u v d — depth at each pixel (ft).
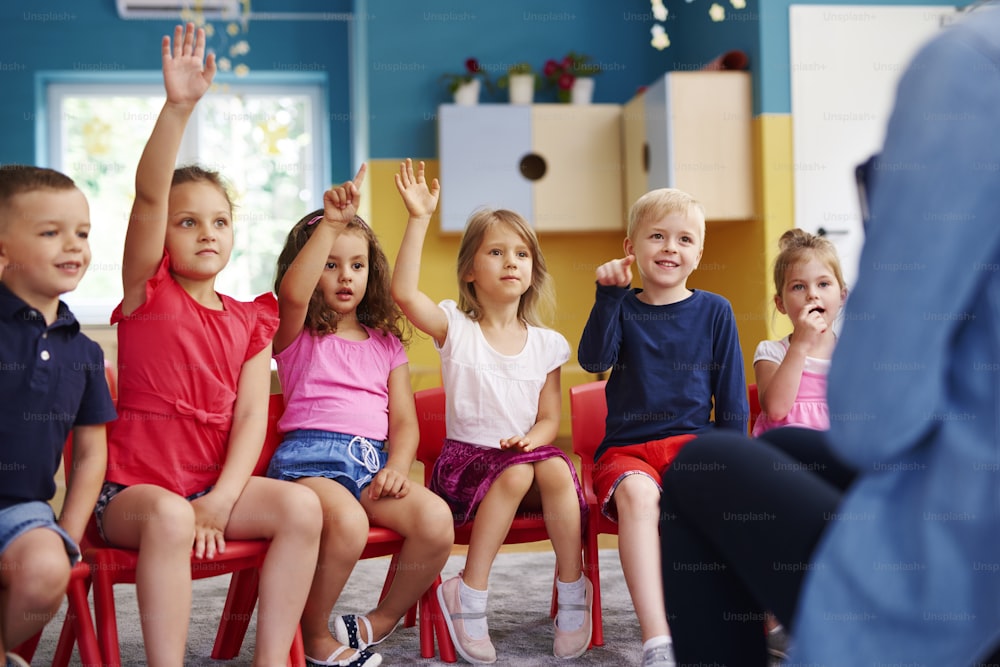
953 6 13.10
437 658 5.87
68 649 5.31
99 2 16.07
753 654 3.39
